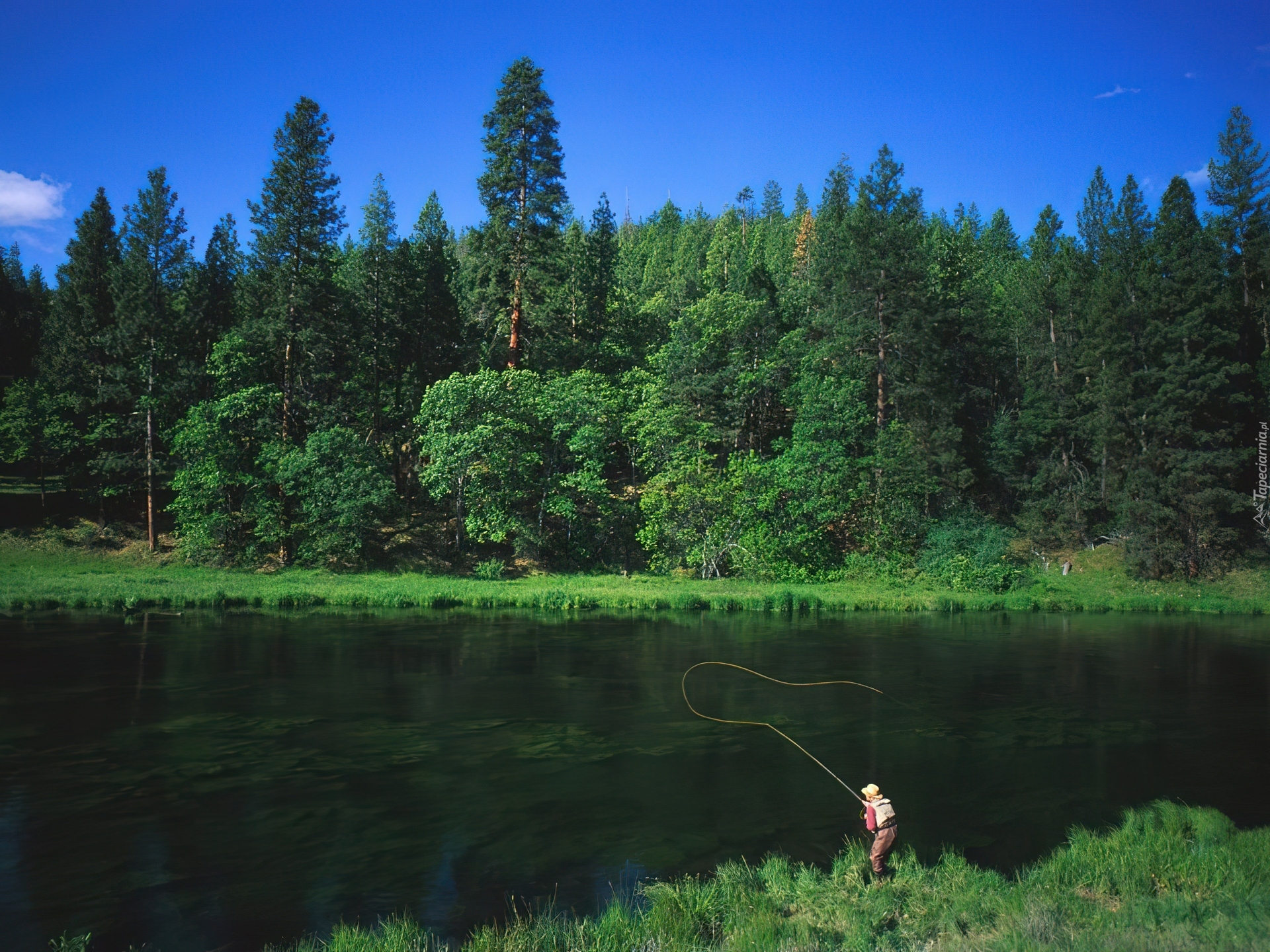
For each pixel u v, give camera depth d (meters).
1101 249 58.78
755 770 14.92
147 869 10.45
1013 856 11.17
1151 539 48.50
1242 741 17.27
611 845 11.41
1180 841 10.99
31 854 10.88
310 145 49.03
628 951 8.17
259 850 11.11
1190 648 30.02
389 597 37.72
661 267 102.31
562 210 55.28
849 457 50.38
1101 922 8.38
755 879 10.17
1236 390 52.69
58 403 49.19
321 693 20.39
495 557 49.22
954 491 50.94
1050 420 54.81
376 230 55.69
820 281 63.28
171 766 14.66
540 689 21.25
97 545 47.72
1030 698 21.23
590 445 48.78
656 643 28.36
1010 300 67.12
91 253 53.28
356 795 13.34
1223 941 7.45
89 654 24.48
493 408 48.47
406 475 57.69
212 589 38.03
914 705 20.36
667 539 49.31
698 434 51.88
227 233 58.12
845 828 12.17
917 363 51.94
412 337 56.69
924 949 8.09
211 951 8.46
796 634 31.36
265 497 46.78
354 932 8.43
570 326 61.59
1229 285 56.44
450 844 11.37
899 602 40.91
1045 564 50.72
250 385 48.91
